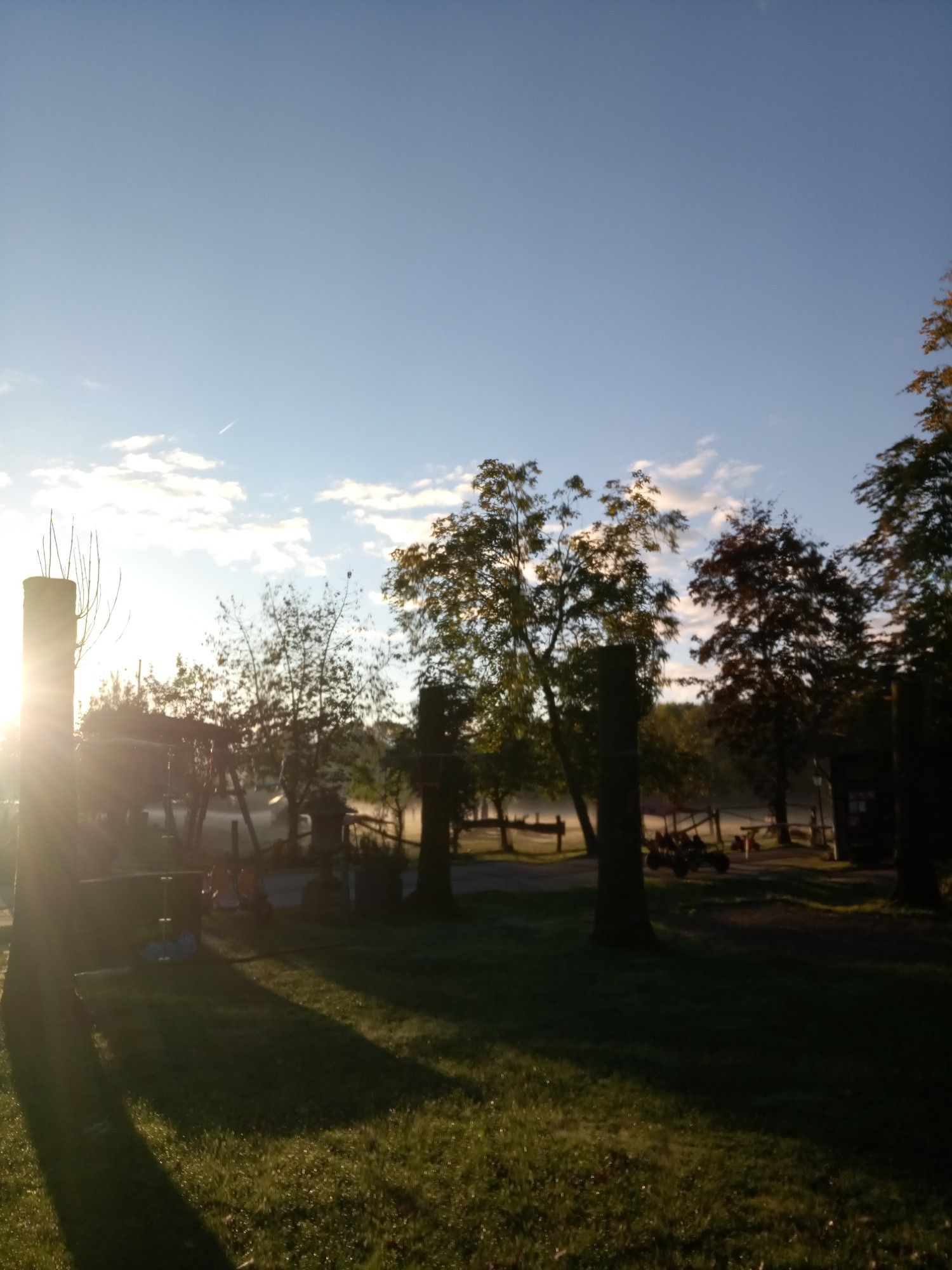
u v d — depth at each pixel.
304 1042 9.41
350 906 18.64
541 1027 10.02
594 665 35.31
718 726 44.72
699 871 30.03
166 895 14.34
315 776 35.38
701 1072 8.36
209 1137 6.93
